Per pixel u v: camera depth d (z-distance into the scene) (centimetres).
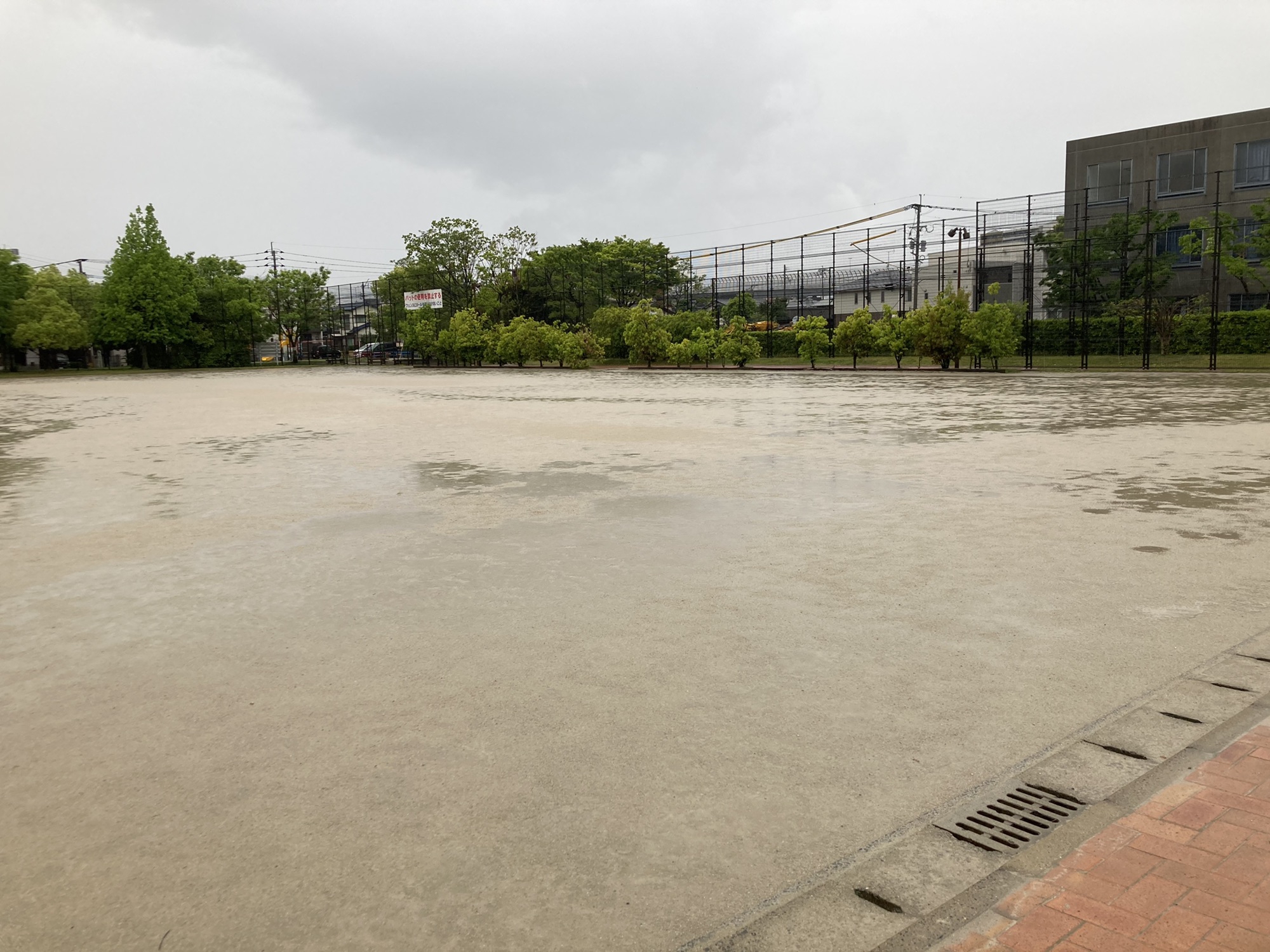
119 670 458
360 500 947
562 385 3281
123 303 6353
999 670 428
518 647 476
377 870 270
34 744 369
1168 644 460
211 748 361
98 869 274
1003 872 262
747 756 343
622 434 1523
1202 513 788
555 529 777
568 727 373
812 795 312
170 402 2725
